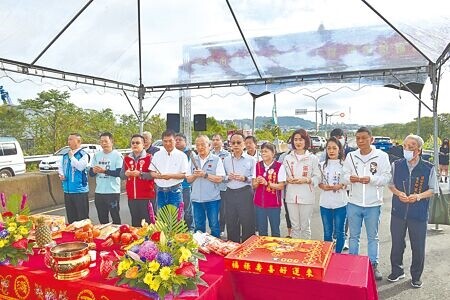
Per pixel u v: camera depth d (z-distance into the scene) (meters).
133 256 1.79
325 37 5.71
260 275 2.01
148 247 1.80
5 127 20.45
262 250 2.15
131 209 5.17
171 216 2.05
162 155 4.78
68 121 22.08
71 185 5.40
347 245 4.98
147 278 1.70
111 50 6.30
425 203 3.62
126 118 28.00
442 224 5.61
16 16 4.61
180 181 4.83
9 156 13.84
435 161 5.68
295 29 5.62
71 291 1.93
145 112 8.35
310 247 2.21
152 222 2.22
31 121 21.52
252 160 4.65
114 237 2.55
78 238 2.69
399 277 3.86
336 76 6.96
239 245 2.37
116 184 5.41
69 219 5.52
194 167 4.96
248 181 4.54
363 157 3.94
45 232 2.52
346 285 1.85
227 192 4.62
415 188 3.63
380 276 3.87
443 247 4.96
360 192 3.92
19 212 2.72
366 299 1.84
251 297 2.07
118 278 1.90
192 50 6.65
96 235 2.78
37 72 6.09
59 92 22.20
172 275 1.74
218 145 5.93
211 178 4.60
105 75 7.18
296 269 1.88
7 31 4.86
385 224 6.44
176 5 5.27
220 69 7.07
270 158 4.31
